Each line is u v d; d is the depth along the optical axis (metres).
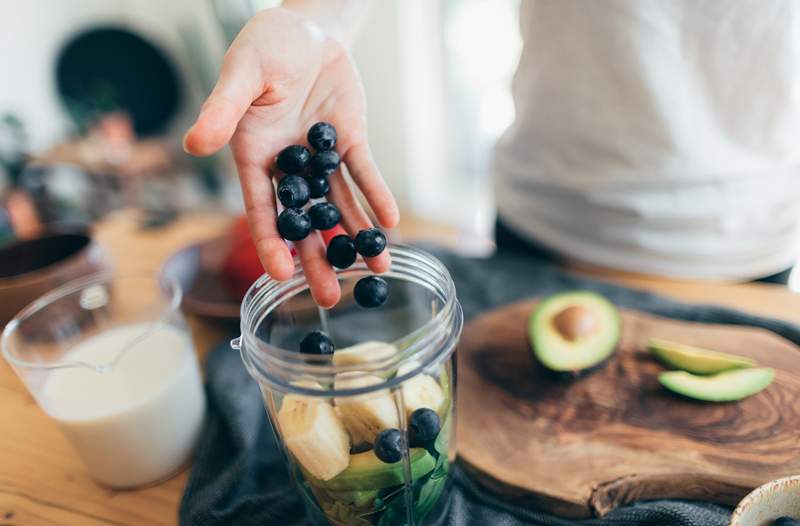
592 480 0.46
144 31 2.42
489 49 1.73
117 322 0.62
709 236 0.74
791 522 0.36
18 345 0.51
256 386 0.58
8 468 0.53
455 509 0.47
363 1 0.64
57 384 0.49
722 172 0.69
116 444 0.47
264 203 0.43
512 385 0.56
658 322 0.62
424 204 2.07
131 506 0.49
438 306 0.43
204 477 0.50
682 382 0.53
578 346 0.56
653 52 0.64
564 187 0.77
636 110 0.68
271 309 0.44
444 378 0.40
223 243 0.82
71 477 0.52
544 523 0.46
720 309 0.65
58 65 2.33
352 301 0.59
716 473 0.45
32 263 0.77
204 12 2.21
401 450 0.36
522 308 0.67
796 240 0.76
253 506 0.47
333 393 0.34
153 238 0.96
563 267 0.82
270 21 0.44
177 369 0.51
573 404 0.53
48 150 2.26
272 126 0.45
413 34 1.73
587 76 0.69
